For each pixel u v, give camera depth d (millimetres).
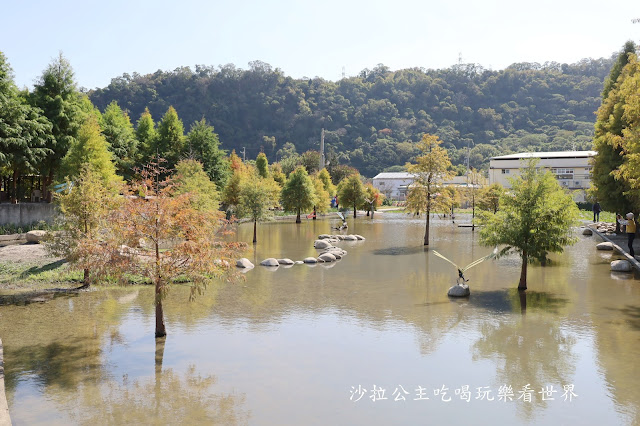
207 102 177250
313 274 20391
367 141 163750
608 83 40500
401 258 25328
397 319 13234
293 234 38719
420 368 9625
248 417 7609
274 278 19453
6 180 40719
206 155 54312
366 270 21438
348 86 197625
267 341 11398
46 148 35812
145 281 18438
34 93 38312
